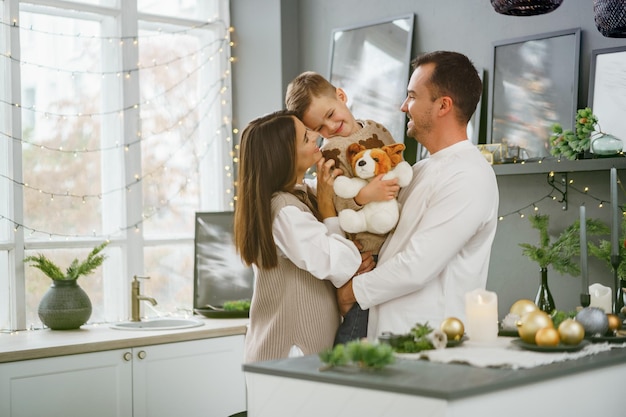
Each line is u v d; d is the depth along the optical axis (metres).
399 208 2.65
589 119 3.45
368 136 2.69
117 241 4.51
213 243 4.53
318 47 4.74
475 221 2.50
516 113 3.88
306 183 2.96
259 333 2.60
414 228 2.57
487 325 2.27
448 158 2.60
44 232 4.33
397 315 2.56
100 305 4.49
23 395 3.50
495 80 3.97
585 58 3.69
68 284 4.06
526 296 3.86
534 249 3.45
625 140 3.51
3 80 4.21
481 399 1.78
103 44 4.55
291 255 2.50
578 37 3.69
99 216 4.51
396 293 2.49
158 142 4.69
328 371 1.95
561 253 3.58
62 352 3.59
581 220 2.64
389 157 2.57
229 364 4.09
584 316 2.34
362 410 1.85
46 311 4.01
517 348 2.20
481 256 2.62
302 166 2.60
